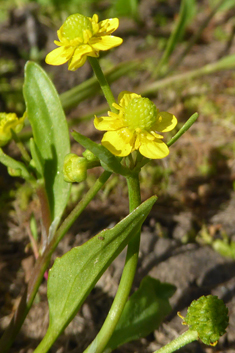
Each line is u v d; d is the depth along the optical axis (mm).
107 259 98
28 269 138
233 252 142
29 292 109
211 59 228
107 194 163
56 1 246
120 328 113
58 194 113
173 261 138
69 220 107
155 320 115
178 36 198
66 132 114
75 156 98
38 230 149
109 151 93
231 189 165
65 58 99
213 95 204
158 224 152
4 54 221
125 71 192
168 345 101
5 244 148
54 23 240
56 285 100
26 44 227
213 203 161
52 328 102
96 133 191
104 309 129
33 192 163
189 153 178
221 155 176
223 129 187
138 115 95
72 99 187
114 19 103
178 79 201
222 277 135
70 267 99
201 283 134
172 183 167
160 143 96
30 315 128
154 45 239
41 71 114
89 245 96
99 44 99
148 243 143
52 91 114
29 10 240
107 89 102
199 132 187
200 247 144
